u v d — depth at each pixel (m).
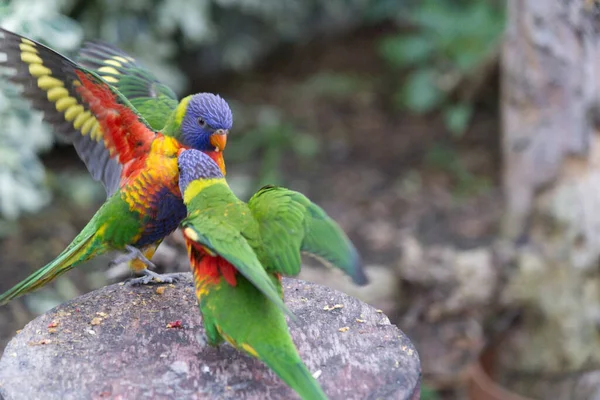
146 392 2.32
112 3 6.15
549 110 4.33
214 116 3.00
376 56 8.73
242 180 6.64
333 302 2.79
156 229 3.07
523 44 4.36
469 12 7.50
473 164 7.08
